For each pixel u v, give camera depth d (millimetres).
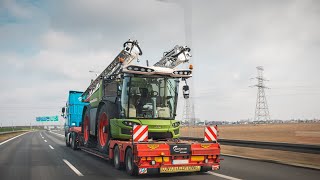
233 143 15703
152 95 11305
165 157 9305
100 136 13281
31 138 38750
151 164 9125
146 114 11219
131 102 11125
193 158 9633
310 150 11180
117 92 11586
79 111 22406
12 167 11578
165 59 13484
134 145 9242
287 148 12203
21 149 20266
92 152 14375
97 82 16359
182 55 12836
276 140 27672
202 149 9688
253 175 9453
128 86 11062
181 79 11609
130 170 9617
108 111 12211
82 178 9219
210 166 9859
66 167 11578
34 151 18703
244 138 31984
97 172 10359
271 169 10695
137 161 9055
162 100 11406
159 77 11266
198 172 10250
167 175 9727
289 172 10000
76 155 16281
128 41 12844
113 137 11648
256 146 13961
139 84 11195
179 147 9438
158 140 10883
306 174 9602
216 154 9859
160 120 11094
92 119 15250
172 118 11461
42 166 11859
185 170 9492
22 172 10375
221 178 9016
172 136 11242
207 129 10367
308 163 11961
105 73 15289
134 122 10812
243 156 14758
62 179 9055
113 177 9391
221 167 11227
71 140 21031
